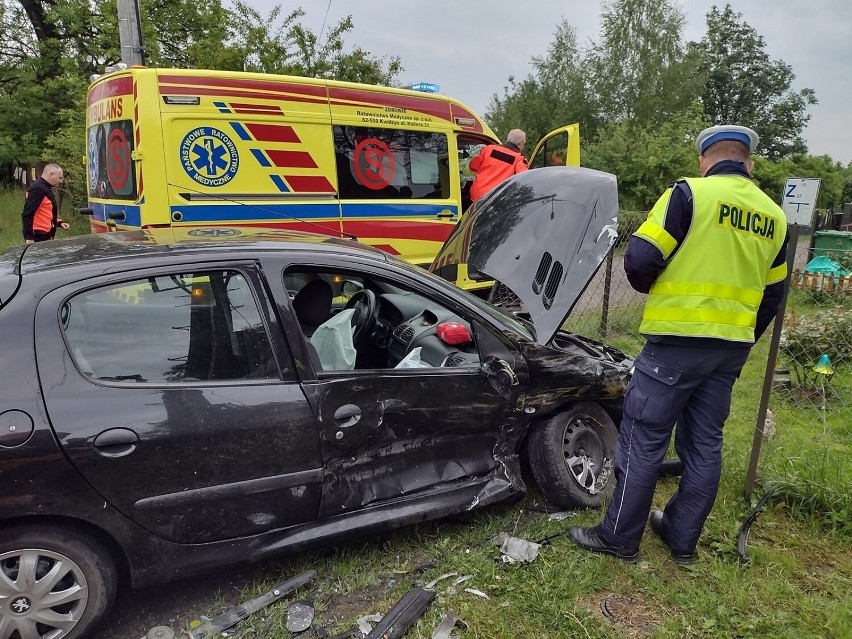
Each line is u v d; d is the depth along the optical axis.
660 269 2.62
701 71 34.06
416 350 3.19
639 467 2.79
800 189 3.12
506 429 3.13
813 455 3.79
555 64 29.41
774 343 3.26
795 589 2.75
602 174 3.29
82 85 11.73
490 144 7.31
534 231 3.27
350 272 2.81
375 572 2.80
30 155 14.47
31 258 2.45
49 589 2.17
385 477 2.82
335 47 13.06
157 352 2.35
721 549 3.00
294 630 2.42
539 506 3.39
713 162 2.76
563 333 3.86
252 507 2.47
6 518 2.05
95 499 2.16
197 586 2.71
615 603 2.66
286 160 5.51
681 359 2.67
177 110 4.96
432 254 6.69
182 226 5.07
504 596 2.64
